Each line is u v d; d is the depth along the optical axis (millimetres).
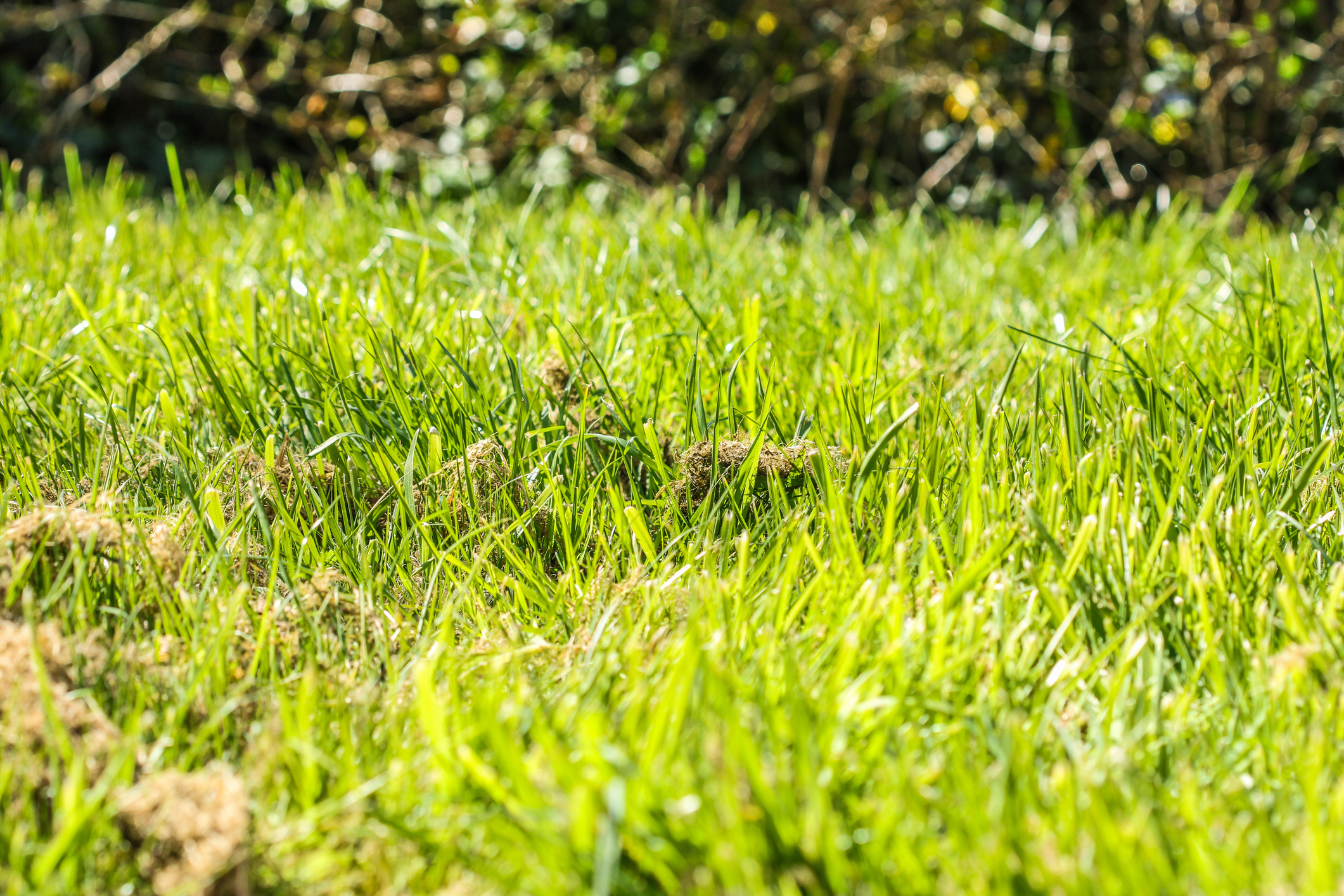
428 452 2027
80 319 2801
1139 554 1599
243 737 1418
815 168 6715
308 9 6875
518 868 1138
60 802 1255
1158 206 5734
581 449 1952
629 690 1431
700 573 1723
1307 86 6836
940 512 1727
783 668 1380
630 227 3766
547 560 1932
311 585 1669
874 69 6609
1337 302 2781
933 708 1355
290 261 2879
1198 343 2600
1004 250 3973
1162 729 1383
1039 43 6445
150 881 1190
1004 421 1977
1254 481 1791
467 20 6914
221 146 7191
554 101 7082
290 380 2188
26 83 6730
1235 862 1124
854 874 1099
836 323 2914
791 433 2188
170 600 1624
